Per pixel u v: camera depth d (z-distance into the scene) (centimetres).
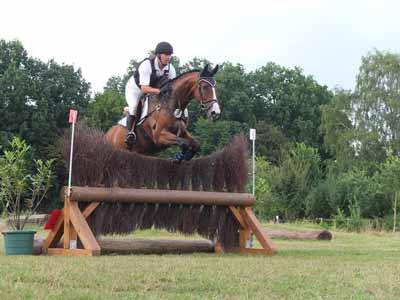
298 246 1048
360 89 4000
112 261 611
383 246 1091
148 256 715
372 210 2506
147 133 808
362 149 3859
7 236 749
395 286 478
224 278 493
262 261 657
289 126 5272
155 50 805
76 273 496
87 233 711
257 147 4588
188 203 786
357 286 476
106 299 391
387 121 3869
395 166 2355
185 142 770
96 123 3566
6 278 464
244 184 839
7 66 3712
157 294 415
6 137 3262
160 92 779
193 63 5000
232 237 837
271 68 5350
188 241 841
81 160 746
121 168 766
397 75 3928
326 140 4106
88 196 726
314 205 2659
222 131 3803
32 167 3161
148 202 763
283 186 2733
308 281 496
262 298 412
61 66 3788
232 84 5103
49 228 771
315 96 5322
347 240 1351
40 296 391
